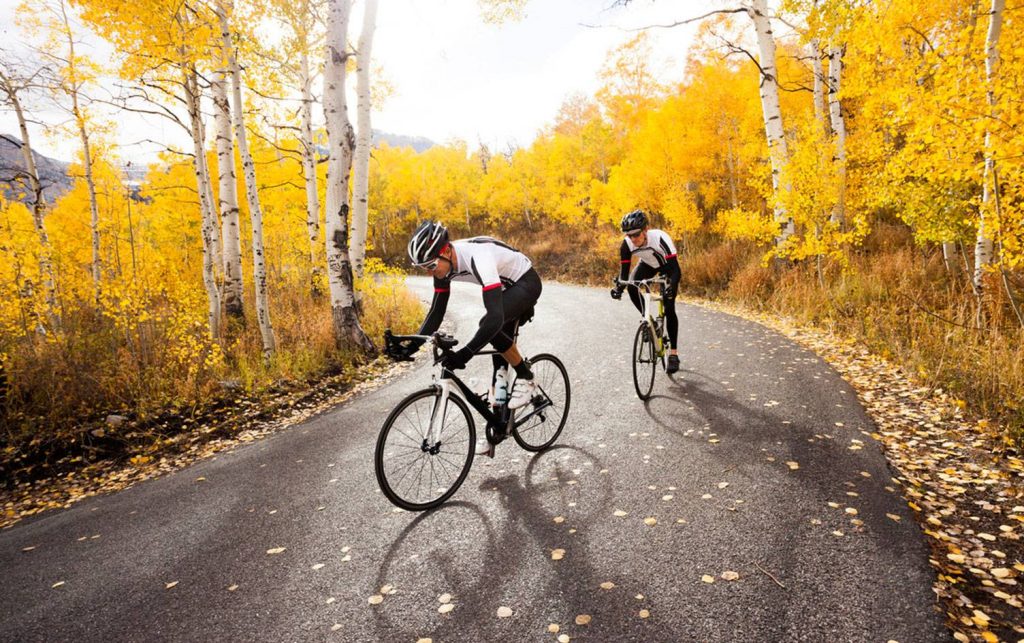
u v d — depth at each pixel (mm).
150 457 5219
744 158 14672
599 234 21625
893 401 4375
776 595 2070
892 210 11844
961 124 4902
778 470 3178
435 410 3221
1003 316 5832
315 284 13516
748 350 6434
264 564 2746
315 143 15289
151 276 8555
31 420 5492
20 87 10477
